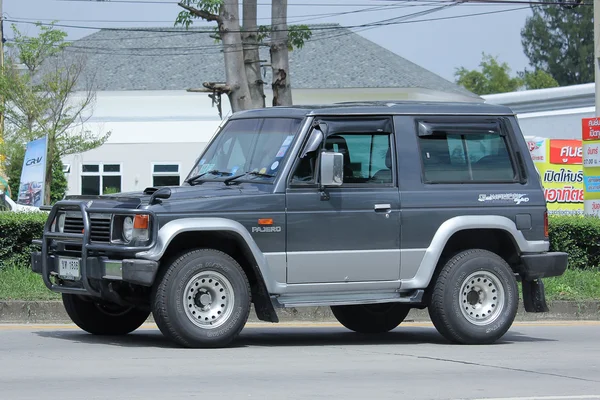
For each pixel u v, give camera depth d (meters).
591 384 11.08
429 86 74.19
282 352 13.49
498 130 15.00
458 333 14.51
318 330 16.92
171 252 13.55
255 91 27.86
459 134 14.75
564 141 33.38
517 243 14.82
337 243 13.92
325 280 13.93
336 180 13.52
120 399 9.70
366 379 11.20
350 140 14.16
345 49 76.69
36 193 29.09
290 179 13.74
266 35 28.67
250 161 14.23
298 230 13.73
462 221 14.48
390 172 14.33
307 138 13.91
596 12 32.16
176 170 63.03
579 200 33.34
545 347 14.56
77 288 13.81
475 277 14.62
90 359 12.43
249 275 14.12
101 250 13.45
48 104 52.03
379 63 75.19
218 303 13.41
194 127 62.88
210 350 13.32
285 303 13.73
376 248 14.10
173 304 13.11
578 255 23.28
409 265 14.28
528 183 15.03
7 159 48.12
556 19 124.44
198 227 13.12
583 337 16.06
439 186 14.50
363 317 16.28
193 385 10.59
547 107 51.72
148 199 13.40
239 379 11.05
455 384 10.94
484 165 14.84
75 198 14.30
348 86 72.81
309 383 10.84
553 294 20.00
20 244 20.28
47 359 12.41
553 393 10.42
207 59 75.88
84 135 56.28
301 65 74.94
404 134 14.45
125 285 13.74
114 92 72.25
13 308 17.09
